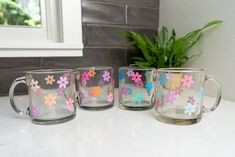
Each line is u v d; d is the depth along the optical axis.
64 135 0.37
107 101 0.57
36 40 0.75
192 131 0.39
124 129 0.40
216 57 0.64
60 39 0.76
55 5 0.75
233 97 0.60
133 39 0.83
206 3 0.67
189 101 0.43
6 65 0.69
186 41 0.69
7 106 0.58
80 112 0.52
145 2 0.88
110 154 0.30
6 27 0.70
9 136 0.37
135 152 0.30
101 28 0.81
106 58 0.84
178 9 0.79
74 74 0.51
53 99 0.46
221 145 0.33
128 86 0.56
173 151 0.31
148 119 0.46
